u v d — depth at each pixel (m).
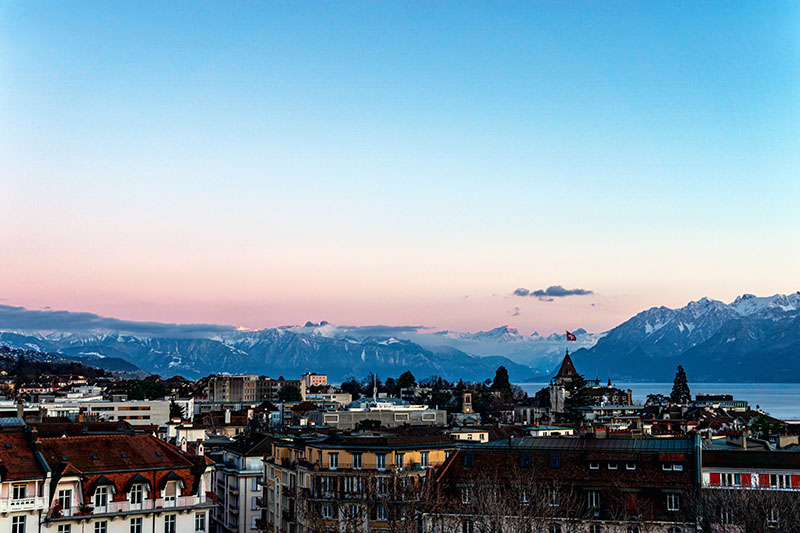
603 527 109.44
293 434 185.50
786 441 154.38
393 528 112.25
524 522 98.44
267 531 153.25
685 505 108.12
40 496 110.19
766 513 98.06
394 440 136.25
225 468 172.00
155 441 126.75
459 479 121.00
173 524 120.31
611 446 121.81
